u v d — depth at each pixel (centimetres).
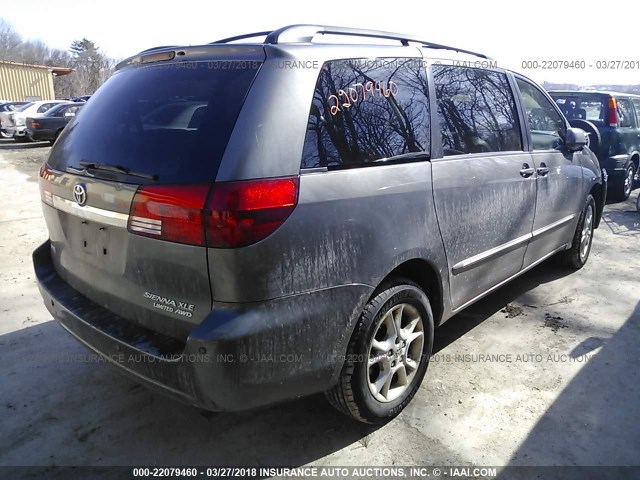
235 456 244
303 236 204
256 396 204
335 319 220
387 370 257
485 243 315
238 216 186
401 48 269
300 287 206
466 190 288
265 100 201
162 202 196
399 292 251
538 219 377
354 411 246
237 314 193
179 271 199
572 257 476
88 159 233
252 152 194
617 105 767
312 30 236
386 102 251
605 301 417
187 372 196
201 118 205
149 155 210
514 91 361
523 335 359
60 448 248
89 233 234
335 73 229
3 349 338
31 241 572
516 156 345
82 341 241
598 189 493
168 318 209
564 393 291
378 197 234
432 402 284
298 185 203
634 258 529
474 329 368
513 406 280
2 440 253
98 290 239
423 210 258
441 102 286
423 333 277
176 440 255
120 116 235
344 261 220
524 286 449
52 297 257
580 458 242
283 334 203
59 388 296
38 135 1712
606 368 317
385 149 246
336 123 225
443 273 281
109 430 261
